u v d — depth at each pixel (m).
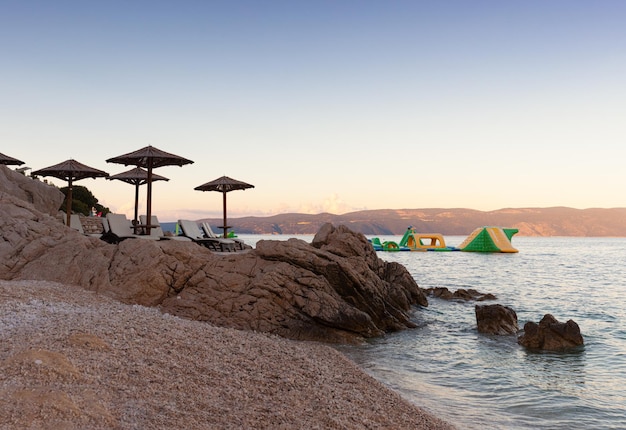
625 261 75.38
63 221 26.66
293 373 9.14
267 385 8.00
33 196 26.94
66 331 8.47
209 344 9.73
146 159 23.58
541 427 9.04
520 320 22.22
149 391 6.57
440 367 13.24
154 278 15.56
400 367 13.04
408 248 96.62
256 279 16.38
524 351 15.23
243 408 6.73
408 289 25.06
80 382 6.34
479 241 98.12
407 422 8.11
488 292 33.78
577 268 58.75
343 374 10.54
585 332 18.88
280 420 6.57
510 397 10.83
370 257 24.61
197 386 7.18
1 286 12.83
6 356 6.84
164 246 16.73
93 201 50.25
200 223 29.41
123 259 16.03
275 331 15.41
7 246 16.62
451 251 97.12
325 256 17.84
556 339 15.73
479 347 15.66
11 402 5.31
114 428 5.29
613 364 13.88
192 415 6.12
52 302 11.91
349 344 15.50
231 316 15.46
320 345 14.38
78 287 15.08
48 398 5.50
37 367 6.34
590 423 9.33
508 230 106.50
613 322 21.42
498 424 9.08
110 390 6.32
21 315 9.66
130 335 8.99
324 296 16.30
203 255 17.33
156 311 14.03
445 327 19.08
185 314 15.19
